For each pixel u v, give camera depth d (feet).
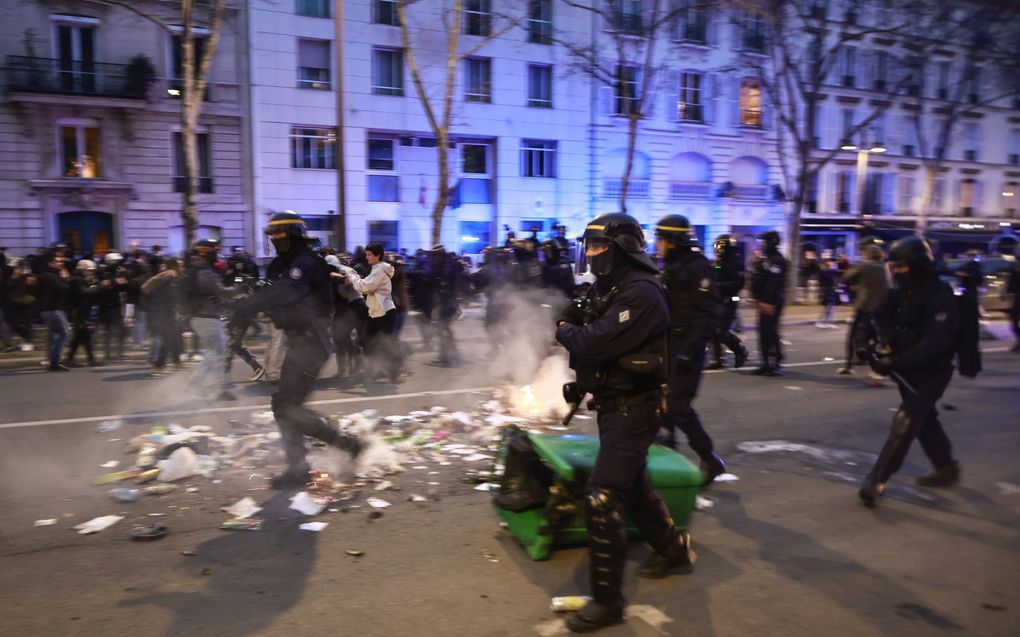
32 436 21.40
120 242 79.71
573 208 103.09
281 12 85.20
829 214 118.32
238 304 15.84
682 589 12.24
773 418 24.77
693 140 108.27
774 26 78.74
